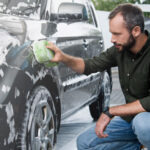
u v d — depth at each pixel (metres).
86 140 3.07
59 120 3.43
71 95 3.83
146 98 2.72
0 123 2.42
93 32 4.95
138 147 3.06
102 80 5.34
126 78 2.85
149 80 2.78
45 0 3.57
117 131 3.04
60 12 3.52
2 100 2.44
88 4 5.46
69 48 3.73
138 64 2.77
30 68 2.70
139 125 2.72
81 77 4.16
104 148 3.02
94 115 5.52
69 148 4.10
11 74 2.52
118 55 2.89
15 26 2.82
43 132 2.97
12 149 2.53
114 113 2.81
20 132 2.61
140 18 2.61
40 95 2.90
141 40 2.70
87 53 4.41
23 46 2.70
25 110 2.65
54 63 2.86
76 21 4.48
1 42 2.57
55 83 3.25
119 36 2.63
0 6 3.29
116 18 2.61
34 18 3.35
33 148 2.78
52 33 3.32
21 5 3.38
